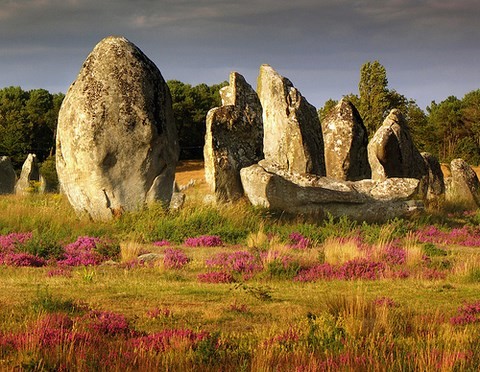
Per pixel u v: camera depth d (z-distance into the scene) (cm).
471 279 1596
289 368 842
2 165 5384
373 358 870
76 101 2562
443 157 10425
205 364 866
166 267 1744
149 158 2577
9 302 1249
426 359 854
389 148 3669
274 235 2331
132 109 2556
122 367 841
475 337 1004
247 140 3061
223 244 2219
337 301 1188
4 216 2444
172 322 1144
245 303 1308
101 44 2636
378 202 2834
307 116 3472
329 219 2634
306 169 3353
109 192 2552
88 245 2061
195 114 10806
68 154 2580
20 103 11150
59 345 904
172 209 2575
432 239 2434
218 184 2894
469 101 11456
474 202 3900
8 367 822
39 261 1811
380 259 1831
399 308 1248
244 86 3206
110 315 1140
